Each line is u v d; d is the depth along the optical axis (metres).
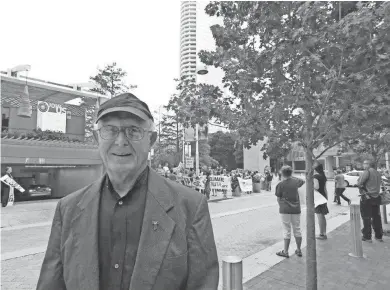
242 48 3.54
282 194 5.35
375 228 6.43
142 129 1.30
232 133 3.67
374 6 2.52
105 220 1.22
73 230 1.24
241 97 3.61
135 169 1.27
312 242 3.39
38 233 7.99
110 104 1.30
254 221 9.44
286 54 2.85
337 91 2.80
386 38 2.39
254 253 5.74
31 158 14.03
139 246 1.12
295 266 4.75
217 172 25.06
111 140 1.28
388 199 6.47
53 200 15.65
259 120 3.36
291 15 3.03
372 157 6.50
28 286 4.28
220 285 4.07
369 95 2.63
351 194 17.45
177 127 30.06
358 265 4.75
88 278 1.12
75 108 18.67
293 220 5.28
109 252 1.18
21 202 14.40
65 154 15.44
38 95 16.42
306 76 2.86
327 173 39.59
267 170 22.58
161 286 1.08
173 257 1.13
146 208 1.20
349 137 3.30
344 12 2.87
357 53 2.59
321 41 2.62
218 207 12.96
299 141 3.38
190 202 1.30
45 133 15.95
